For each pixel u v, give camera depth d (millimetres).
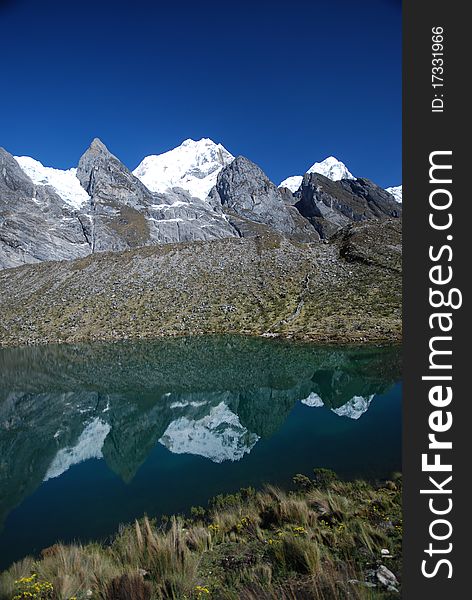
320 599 7238
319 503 12508
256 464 18234
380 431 21531
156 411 31344
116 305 89188
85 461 21469
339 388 33344
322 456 18469
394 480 14805
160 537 10984
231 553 10016
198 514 13734
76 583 9078
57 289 102750
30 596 8625
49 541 13133
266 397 33312
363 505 12156
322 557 8898
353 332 55031
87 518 14555
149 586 8398
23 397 37469
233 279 94562
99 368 49000
